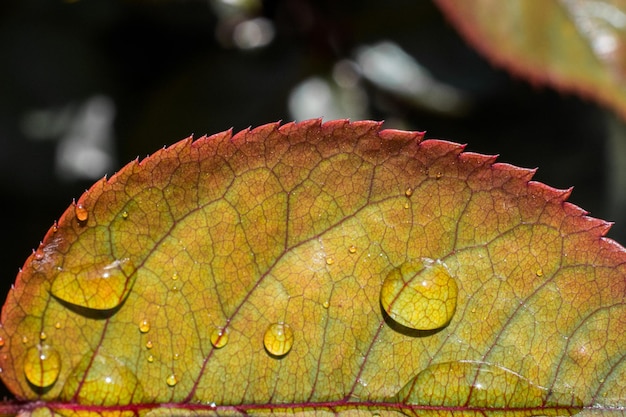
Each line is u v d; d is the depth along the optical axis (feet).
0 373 0.40
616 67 0.48
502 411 0.41
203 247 0.40
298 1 0.57
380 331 0.41
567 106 0.58
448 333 0.41
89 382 0.41
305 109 0.58
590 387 0.40
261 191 0.40
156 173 0.40
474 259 0.40
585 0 0.49
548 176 0.57
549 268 0.40
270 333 0.41
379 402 0.41
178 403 0.41
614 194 0.55
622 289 0.40
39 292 0.40
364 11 0.58
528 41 0.49
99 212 0.40
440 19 0.58
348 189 0.40
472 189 0.40
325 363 0.41
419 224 0.40
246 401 0.41
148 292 0.40
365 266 0.41
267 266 0.41
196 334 0.41
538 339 0.40
